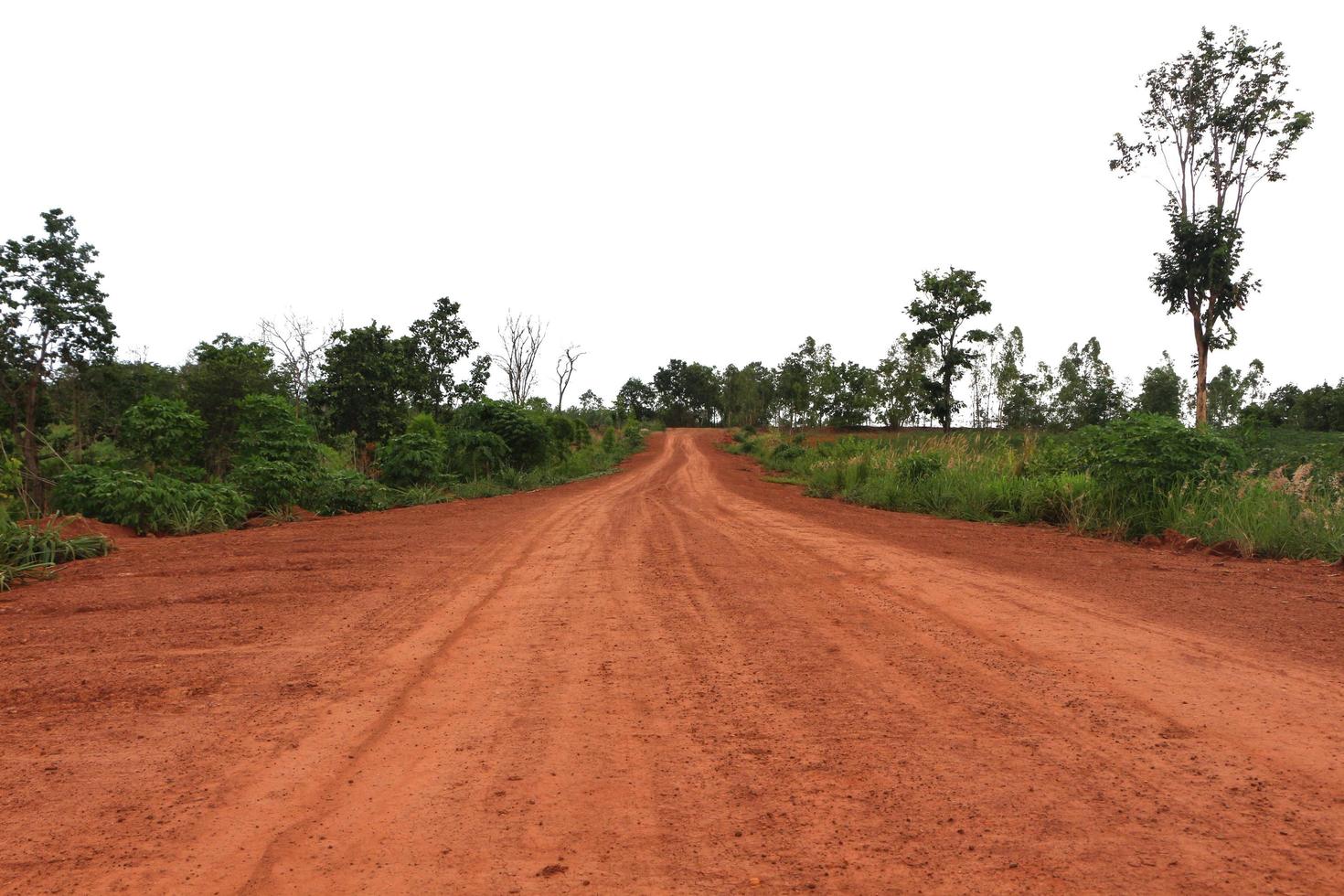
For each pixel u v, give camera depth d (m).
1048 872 2.55
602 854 2.73
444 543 11.12
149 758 3.66
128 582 8.28
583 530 12.54
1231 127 36.81
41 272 30.58
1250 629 5.77
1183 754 3.49
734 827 2.91
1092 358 58.16
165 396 32.78
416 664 5.12
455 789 3.28
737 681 4.66
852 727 3.90
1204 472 11.45
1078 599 6.89
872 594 7.14
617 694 4.48
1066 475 14.82
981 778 3.28
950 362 62.69
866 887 2.48
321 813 3.10
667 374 135.75
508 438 30.55
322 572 8.69
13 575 8.40
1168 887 2.45
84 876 2.66
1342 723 3.85
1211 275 35.59
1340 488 10.62
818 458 36.84
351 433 33.09
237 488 16.14
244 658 5.32
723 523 13.68
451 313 50.28
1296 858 2.61
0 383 29.98
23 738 3.94
